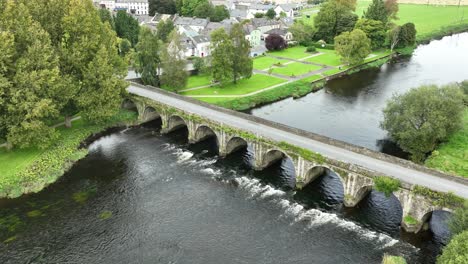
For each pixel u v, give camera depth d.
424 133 74.31
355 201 63.25
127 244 56.53
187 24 195.88
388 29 180.00
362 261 52.59
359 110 107.94
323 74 138.62
